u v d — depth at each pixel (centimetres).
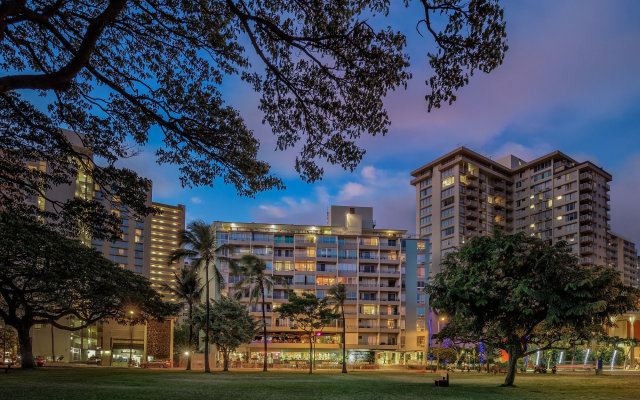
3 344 8019
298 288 9569
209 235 5344
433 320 9694
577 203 12625
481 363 6875
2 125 1534
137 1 1281
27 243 2839
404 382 3600
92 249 4372
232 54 1425
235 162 1492
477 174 13362
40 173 1728
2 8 882
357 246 9975
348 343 9500
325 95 1338
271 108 1401
